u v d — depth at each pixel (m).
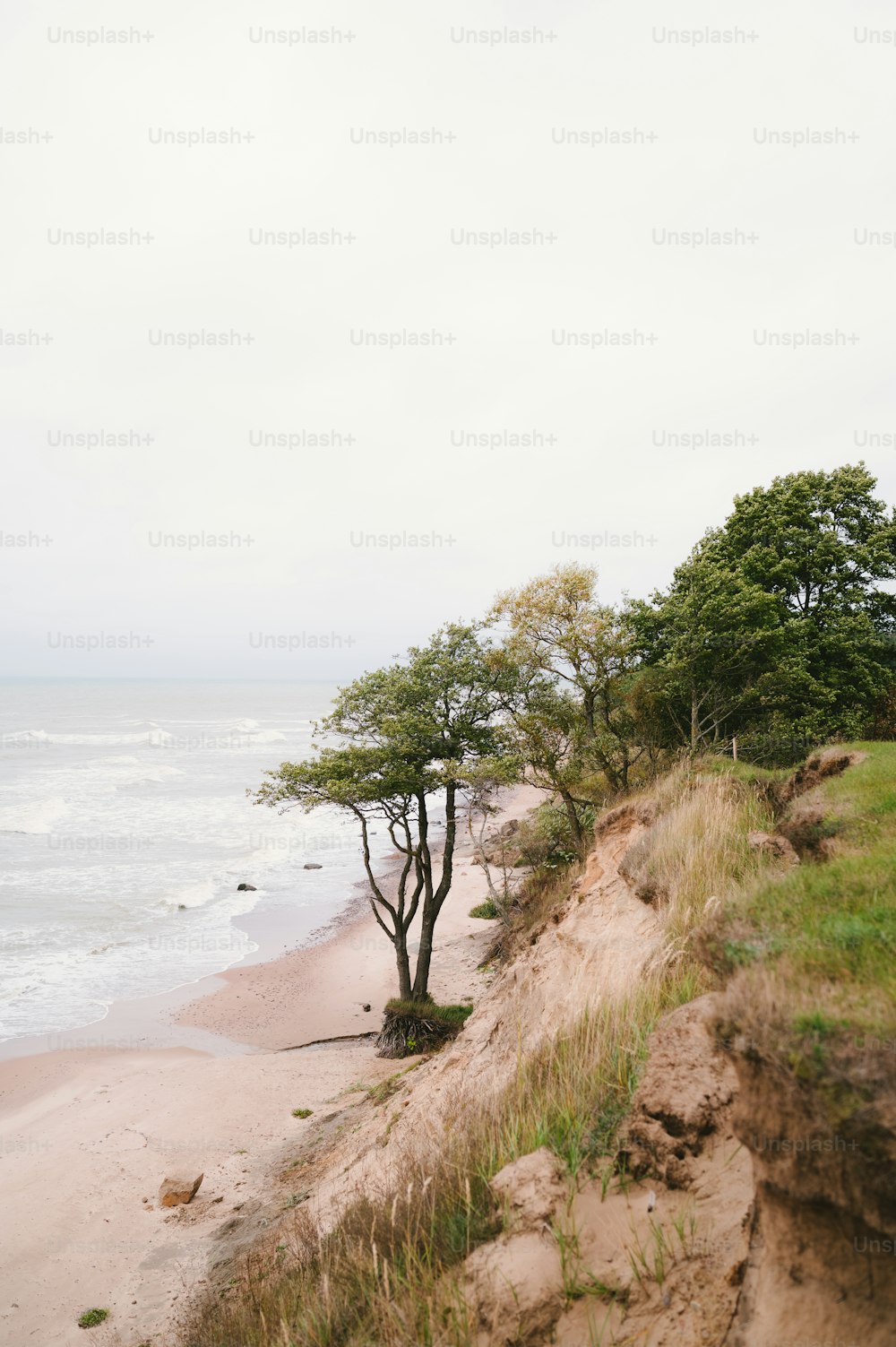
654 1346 3.39
